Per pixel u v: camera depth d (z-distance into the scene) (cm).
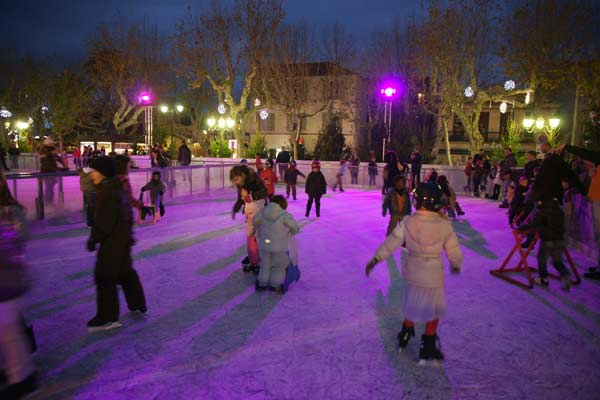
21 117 3972
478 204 1562
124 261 440
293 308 506
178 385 340
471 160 1884
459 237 951
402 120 3225
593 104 1389
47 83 3862
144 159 2697
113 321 435
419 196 368
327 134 3197
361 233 969
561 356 400
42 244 780
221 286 580
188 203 1401
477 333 447
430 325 374
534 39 2133
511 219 1067
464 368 374
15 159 2892
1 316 292
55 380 344
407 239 369
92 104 4172
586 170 840
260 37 2627
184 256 731
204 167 1562
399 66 2928
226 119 3406
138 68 3522
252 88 2944
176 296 539
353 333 440
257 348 403
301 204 1472
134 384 340
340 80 3203
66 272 621
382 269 680
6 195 301
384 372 364
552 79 2147
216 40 2636
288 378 352
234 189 1783
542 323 476
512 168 1552
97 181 420
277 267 554
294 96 2881
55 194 966
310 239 898
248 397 325
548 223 584
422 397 328
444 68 2361
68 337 419
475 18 2277
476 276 653
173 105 3650
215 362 376
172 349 398
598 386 349
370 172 2103
